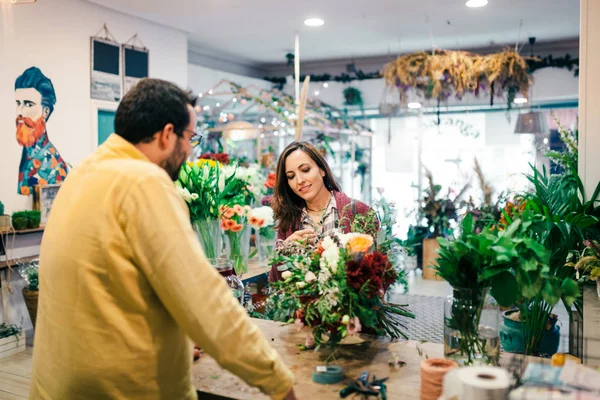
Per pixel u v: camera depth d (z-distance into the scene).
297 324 2.14
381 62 9.60
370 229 2.19
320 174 2.76
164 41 6.46
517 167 8.84
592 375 1.26
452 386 1.33
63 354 1.43
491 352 1.68
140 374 1.42
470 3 5.89
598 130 3.18
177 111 1.50
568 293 1.52
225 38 7.61
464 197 7.66
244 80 9.38
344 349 1.95
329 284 1.77
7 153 4.65
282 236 2.84
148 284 1.40
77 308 1.40
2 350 4.12
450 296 1.73
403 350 1.93
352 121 8.48
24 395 3.46
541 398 1.16
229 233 3.41
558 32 7.61
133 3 5.46
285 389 1.40
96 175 1.43
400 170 8.70
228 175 3.29
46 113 4.98
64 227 1.43
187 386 1.55
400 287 6.75
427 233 7.48
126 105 1.49
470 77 6.76
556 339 3.66
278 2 5.65
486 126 8.98
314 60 9.68
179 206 1.41
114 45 5.71
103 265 1.38
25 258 4.71
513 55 6.59
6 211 4.66
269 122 9.43
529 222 1.66
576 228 2.96
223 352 1.33
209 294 1.33
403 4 5.89
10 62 4.65
